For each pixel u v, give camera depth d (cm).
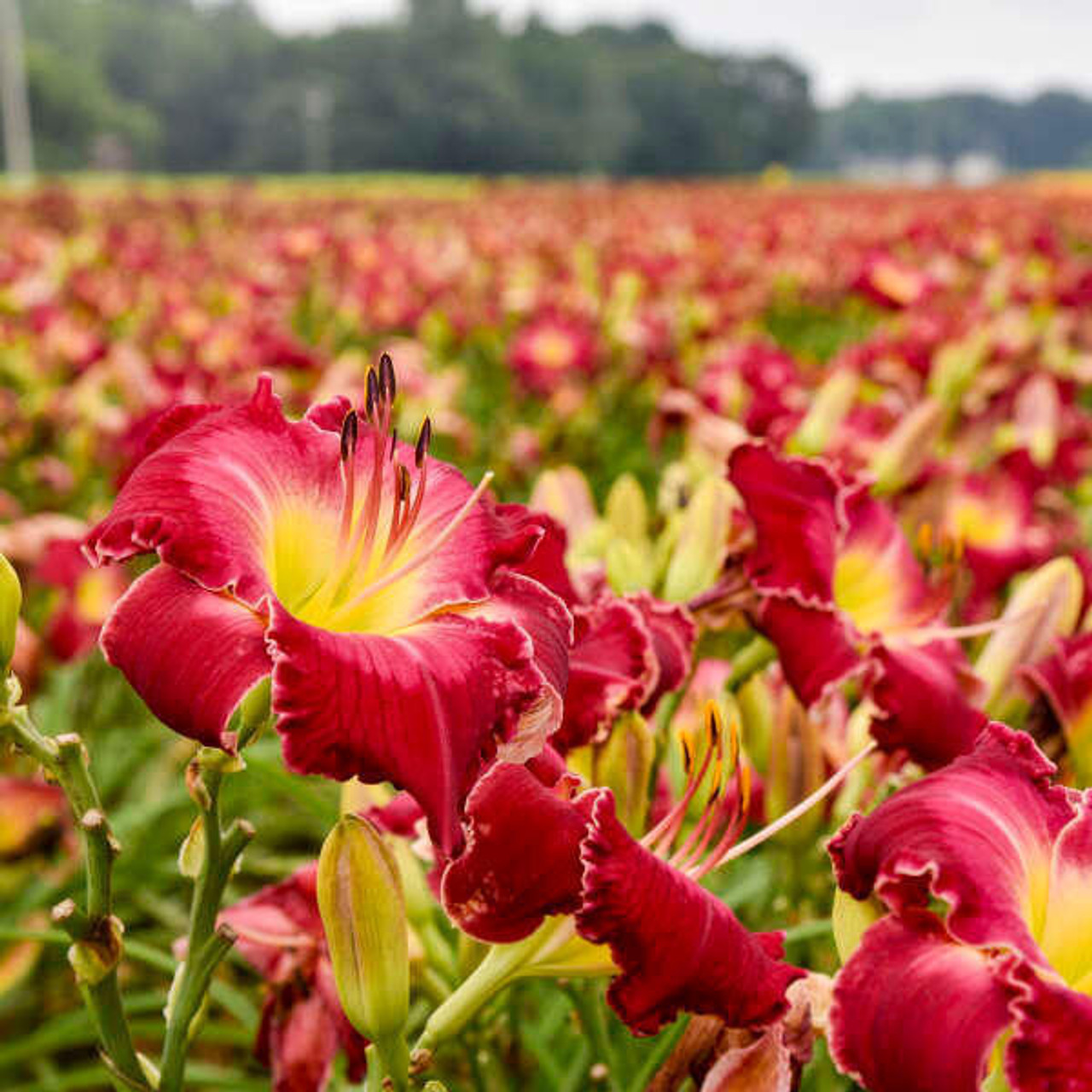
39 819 274
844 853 142
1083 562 254
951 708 202
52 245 1021
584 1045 218
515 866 137
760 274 1104
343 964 133
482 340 772
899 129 16512
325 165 9806
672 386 572
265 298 857
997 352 561
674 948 133
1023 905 132
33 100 8419
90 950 130
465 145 9762
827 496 207
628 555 219
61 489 493
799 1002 142
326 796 394
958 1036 121
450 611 142
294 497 153
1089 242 1758
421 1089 143
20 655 315
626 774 164
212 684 123
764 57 10719
